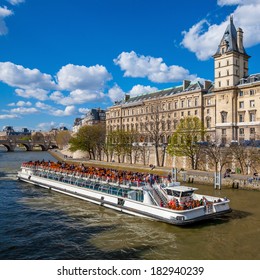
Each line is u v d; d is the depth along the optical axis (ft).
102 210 108.27
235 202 120.78
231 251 70.03
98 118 632.79
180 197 94.38
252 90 241.76
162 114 340.80
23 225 90.02
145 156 275.80
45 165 172.65
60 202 121.80
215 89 263.90
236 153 184.03
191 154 214.48
